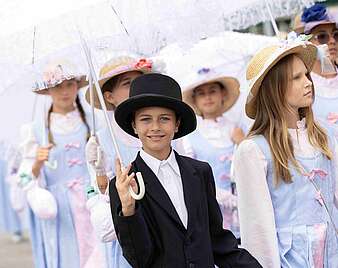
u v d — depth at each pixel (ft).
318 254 31.35
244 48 47.65
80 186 45.60
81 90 47.34
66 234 44.93
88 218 45.27
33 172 44.24
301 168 31.45
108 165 36.40
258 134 31.96
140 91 29.94
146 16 33.17
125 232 28.14
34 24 30.68
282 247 31.42
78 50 35.06
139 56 38.14
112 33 32.27
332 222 32.12
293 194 31.48
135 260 28.55
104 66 37.45
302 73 31.71
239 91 46.91
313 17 40.83
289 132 31.86
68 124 46.39
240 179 31.71
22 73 32.40
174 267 28.71
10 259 69.26
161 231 28.91
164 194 29.27
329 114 39.86
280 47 31.63
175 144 38.96
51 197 44.04
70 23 31.19
